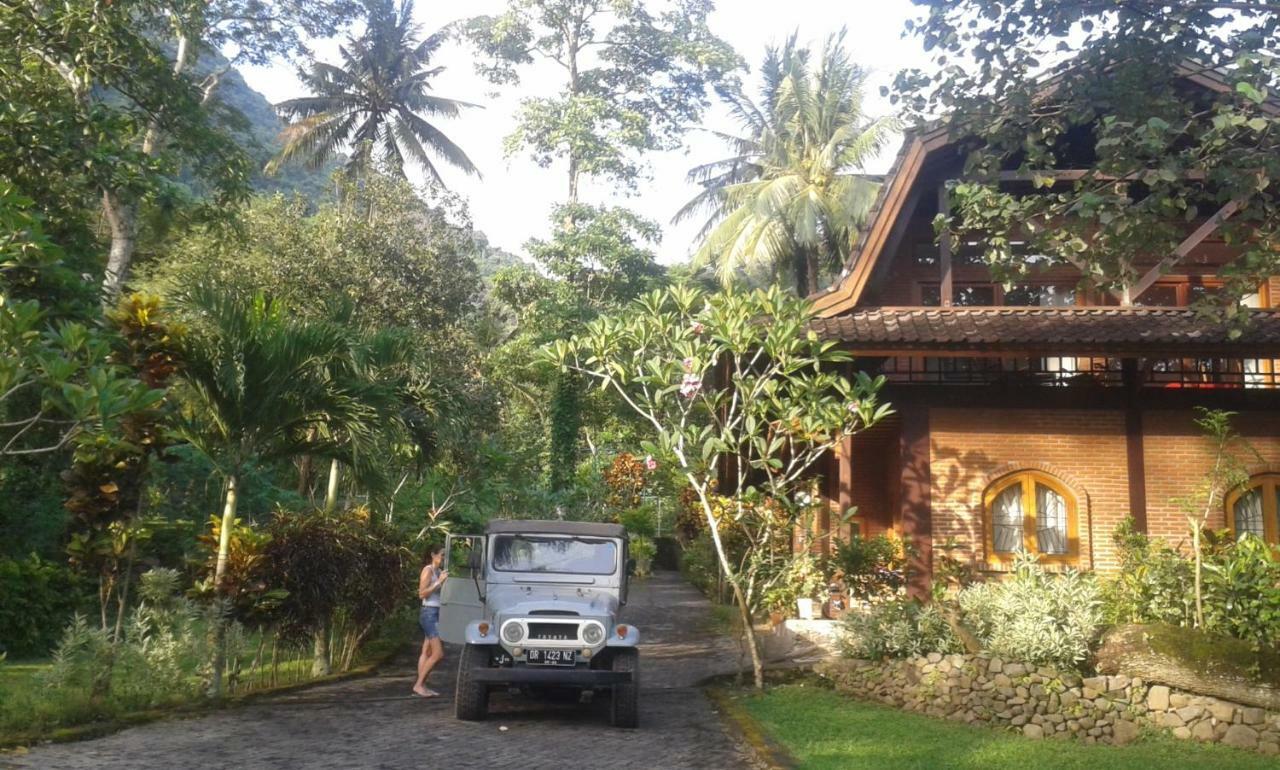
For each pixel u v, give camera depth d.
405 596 15.70
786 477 12.85
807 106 37.28
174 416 11.36
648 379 12.84
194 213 19.84
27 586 14.91
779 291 12.72
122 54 17.12
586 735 9.73
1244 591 10.73
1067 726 9.88
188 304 11.40
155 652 10.77
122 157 14.95
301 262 22.38
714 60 40.09
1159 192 9.90
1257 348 13.94
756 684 12.38
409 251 23.66
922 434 15.70
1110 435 15.54
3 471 14.85
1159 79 10.62
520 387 34.62
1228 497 15.33
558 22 40.62
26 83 16.72
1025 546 15.31
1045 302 17.33
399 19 42.34
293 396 11.52
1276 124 9.70
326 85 41.75
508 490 22.70
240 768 7.81
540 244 36.50
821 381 12.59
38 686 10.08
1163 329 14.30
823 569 14.28
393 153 40.06
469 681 10.23
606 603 10.93
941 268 16.12
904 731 9.77
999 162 11.24
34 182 14.58
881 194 15.83
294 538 12.43
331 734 9.34
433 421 15.74
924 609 12.08
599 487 31.39
